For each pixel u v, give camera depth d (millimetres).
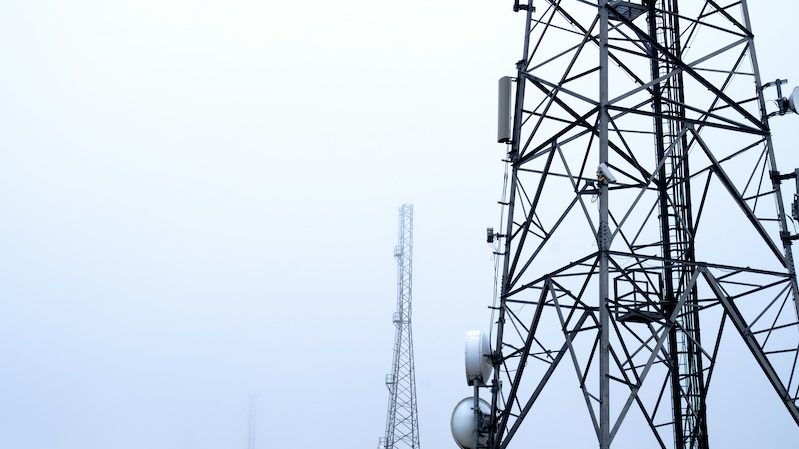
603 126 20594
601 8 21656
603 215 20156
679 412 25438
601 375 19047
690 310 24875
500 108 24938
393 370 80188
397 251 84000
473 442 25094
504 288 24281
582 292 22047
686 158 26172
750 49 23516
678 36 26875
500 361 24688
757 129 22719
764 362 21375
